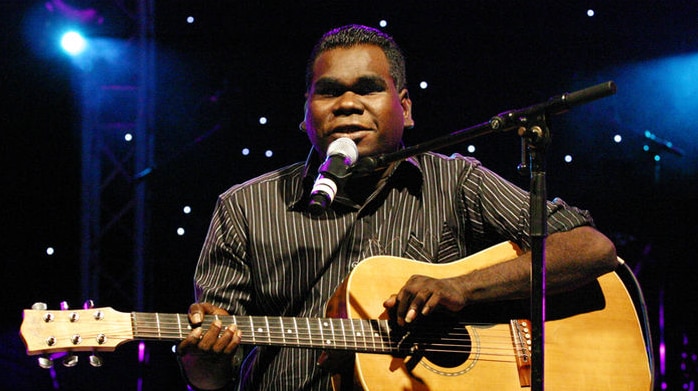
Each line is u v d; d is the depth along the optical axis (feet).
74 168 34.58
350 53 14.35
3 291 34.30
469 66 32.42
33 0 32.76
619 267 15.34
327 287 14.01
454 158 15.23
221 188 34.88
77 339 11.75
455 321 13.78
